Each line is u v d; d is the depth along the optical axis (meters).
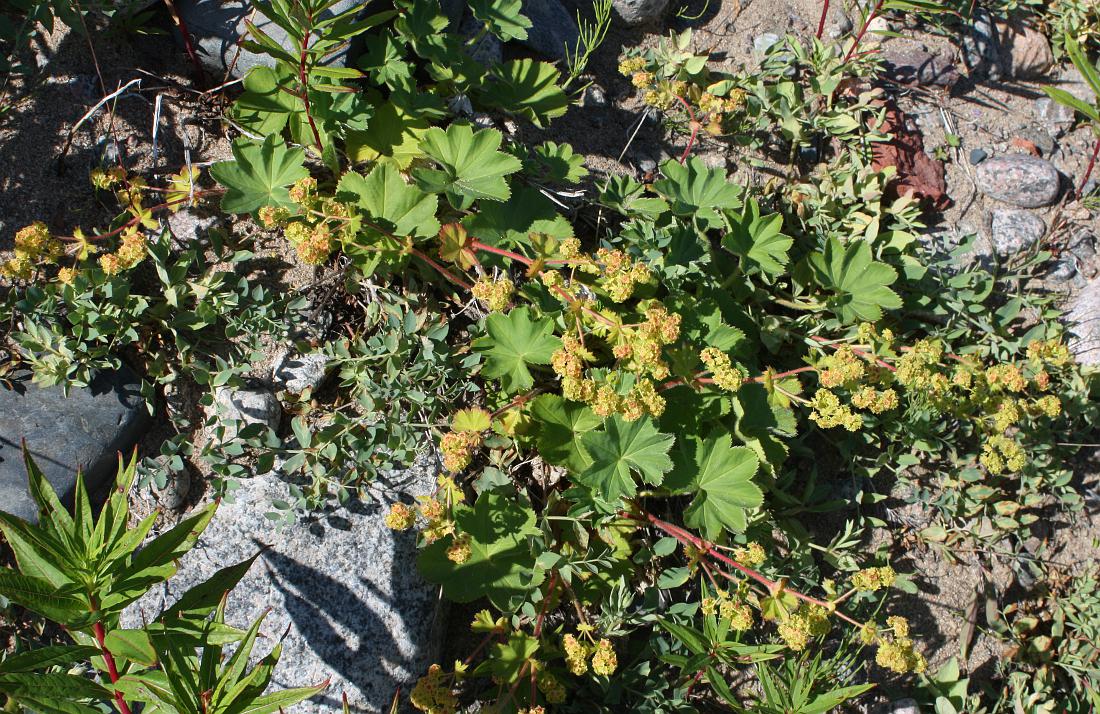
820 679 0.61
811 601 0.58
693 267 0.65
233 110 0.62
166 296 0.59
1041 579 0.70
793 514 0.67
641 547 0.62
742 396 0.63
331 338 0.62
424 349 0.60
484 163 0.62
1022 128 0.82
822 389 0.61
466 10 0.72
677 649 0.60
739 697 0.62
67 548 0.45
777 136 0.76
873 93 0.77
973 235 0.73
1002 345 0.72
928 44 0.82
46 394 0.57
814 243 0.72
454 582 0.57
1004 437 0.67
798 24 0.80
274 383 0.60
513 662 0.56
